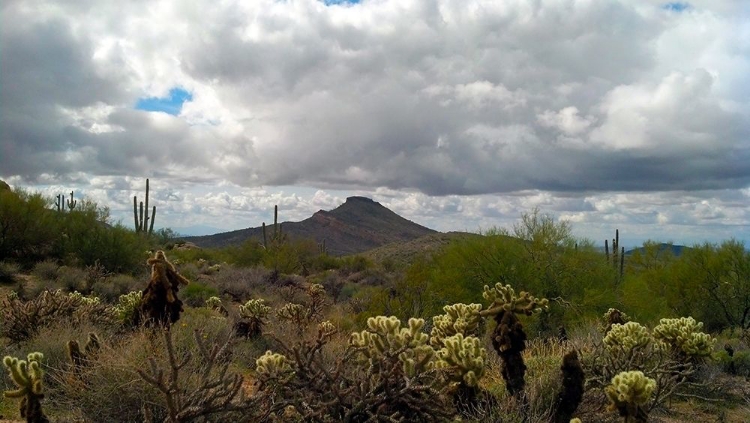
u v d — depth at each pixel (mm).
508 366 5551
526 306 5598
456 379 5238
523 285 15734
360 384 4453
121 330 8719
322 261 39688
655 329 7375
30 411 4426
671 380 6027
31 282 19594
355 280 32594
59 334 8023
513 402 5188
